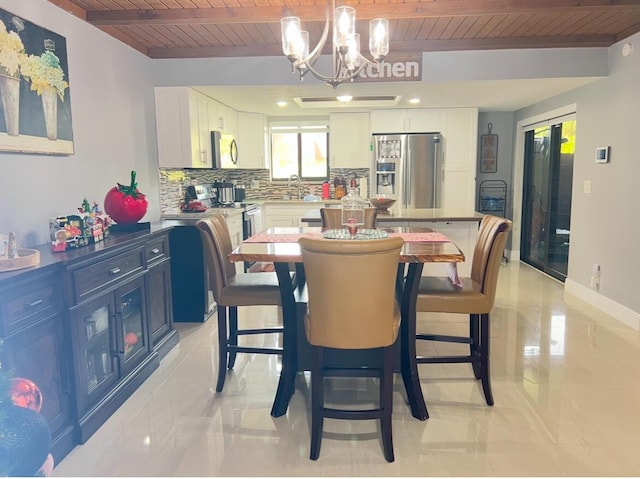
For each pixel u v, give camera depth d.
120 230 3.04
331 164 6.71
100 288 2.45
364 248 1.98
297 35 2.47
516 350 3.41
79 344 2.26
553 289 5.21
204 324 4.11
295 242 2.82
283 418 2.54
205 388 2.90
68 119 2.99
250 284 2.94
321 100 5.54
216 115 5.39
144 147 4.26
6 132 2.41
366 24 3.75
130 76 3.99
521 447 2.24
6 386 1.52
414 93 5.13
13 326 1.85
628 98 3.99
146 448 2.25
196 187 5.47
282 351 2.73
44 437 1.48
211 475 2.05
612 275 4.25
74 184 3.11
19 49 2.51
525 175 6.70
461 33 4.05
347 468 2.11
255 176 7.20
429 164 6.39
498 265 2.61
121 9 3.25
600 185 4.46
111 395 2.57
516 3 3.20
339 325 2.12
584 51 4.30
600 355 3.31
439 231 4.38
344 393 2.84
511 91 5.05
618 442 2.27
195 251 4.08
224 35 3.98
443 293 2.66
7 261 1.91
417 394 2.52
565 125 5.42
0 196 2.42
